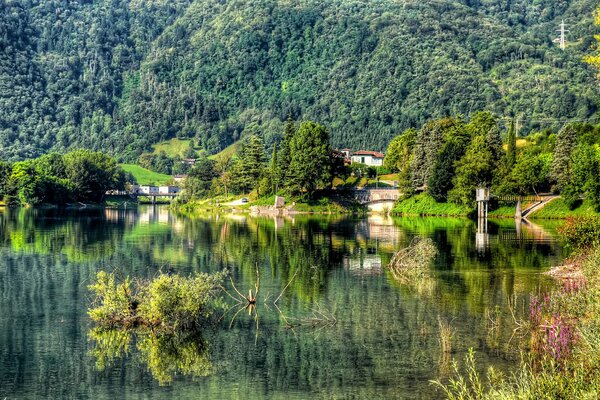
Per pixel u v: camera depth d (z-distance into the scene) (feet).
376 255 279.28
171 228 422.00
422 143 599.57
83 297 195.83
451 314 172.04
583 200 493.36
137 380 130.41
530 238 342.85
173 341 153.17
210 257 273.95
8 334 157.99
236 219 521.65
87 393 124.57
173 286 165.17
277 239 346.13
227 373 133.80
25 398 122.42
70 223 467.52
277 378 130.41
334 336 155.63
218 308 180.96
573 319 126.41
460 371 131.54
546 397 81.76
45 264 253.85
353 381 128.77
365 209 606.96
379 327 162.20
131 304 166.40
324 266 248.73
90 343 151.74
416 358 139.85
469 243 318.65
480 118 601.62
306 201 609.83
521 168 499.10
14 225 440.45
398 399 120.06
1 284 213.87
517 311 172.14
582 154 468.75
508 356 138.21
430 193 550.77
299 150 601.62
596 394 78.64
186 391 125.08
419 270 232.32
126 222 484.74
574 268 221.87
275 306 183.21
